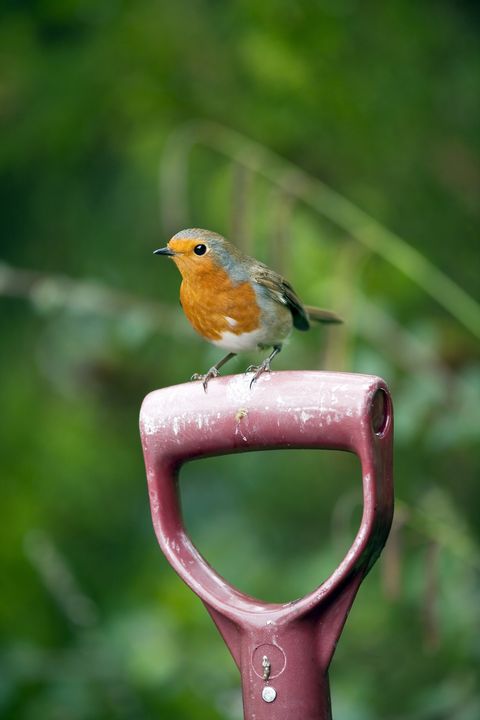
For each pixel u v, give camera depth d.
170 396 5.04
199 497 13.53
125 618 10.27
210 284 7.79
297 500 12.84
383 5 12.03
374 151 11.85
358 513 11.96
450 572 9.02
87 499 12.72
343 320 9.09
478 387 8.99
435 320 11.11
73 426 12.75
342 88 11.45
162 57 11.82
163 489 5.04
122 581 12.36
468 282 11.80
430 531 8.30
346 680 10.42
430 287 9.23
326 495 12.74
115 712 9.42
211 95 11.79
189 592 11.07
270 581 12.18
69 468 12.72
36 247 12.71
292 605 4.66
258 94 11.58
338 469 12.69
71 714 9.33
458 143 11.95
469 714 9.15
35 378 12.69
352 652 10.73
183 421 4.98
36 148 12.26
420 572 9.16
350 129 11.69
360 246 9.50
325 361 9.03
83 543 12.62
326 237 11.26
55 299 9.14
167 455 5.03
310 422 4.73
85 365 12.23
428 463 11.71
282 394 4.81
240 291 7.80
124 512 12.80
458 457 11.69
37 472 12.61
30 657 9.58
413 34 11.98
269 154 9.73
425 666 10.45
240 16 11.64
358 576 4.64
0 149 12.23
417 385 8.89
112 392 12.46
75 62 12.02
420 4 12.20
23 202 12.75
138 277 12.41
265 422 4.83
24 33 12.13
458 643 9.16
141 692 9.51
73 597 10.13
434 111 11.95
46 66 12.09
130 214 12.58
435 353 9.55
